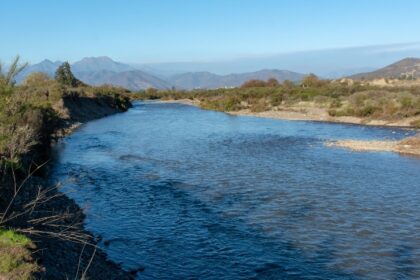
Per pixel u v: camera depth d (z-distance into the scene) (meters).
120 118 73.31
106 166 31.48
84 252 15.13
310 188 25.62
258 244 16.97
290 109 83.06
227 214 20.64
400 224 19.33
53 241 14.59
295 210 21.33
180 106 108.38
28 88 31.28
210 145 42.31
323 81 141.38
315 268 14.95
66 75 125.81
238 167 31.56
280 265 15.15
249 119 71.38
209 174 29.20
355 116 68.75
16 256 11.52
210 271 14.66
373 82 152.75
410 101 66.56
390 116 64.25
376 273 14.60
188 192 24.55
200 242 17.14
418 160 34.56
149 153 37.41
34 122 27.42
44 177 26.33
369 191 25.00
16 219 15.12
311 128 57.94
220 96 119.94
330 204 22.36
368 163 33.41
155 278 14.09
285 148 40.53
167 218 19.95
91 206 21.50
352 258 15.76
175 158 35.09
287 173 29.66
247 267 14.98
